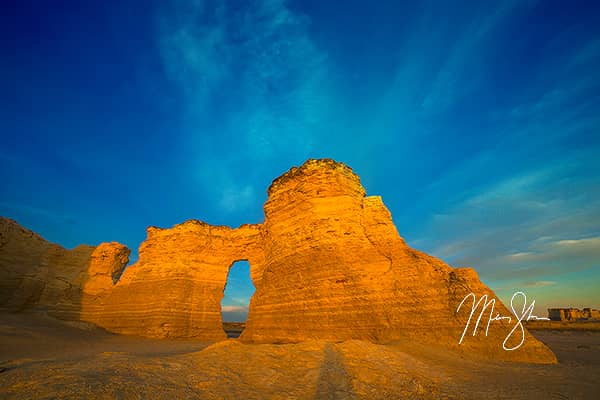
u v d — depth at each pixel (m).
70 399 7.54
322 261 24.97
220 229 42.78
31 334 27.09
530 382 12.93
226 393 9.72
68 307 41.91
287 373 12.31
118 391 8.39
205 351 14.80
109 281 45.84
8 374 9.73
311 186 28.23
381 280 22.97
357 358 13.98
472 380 12.94
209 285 39.94
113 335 35.81
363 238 25.47
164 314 35.94
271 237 31.11
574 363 18.25
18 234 42.53
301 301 25.02
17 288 39.91
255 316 29.67
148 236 44.12
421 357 16.23
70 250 46.75
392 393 10.55
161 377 10.23
